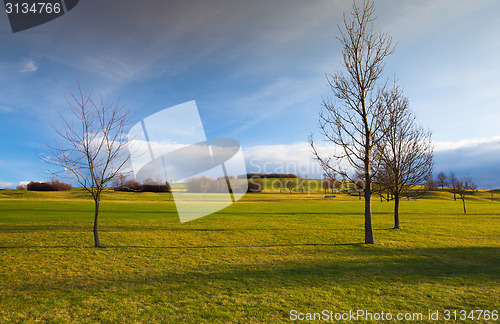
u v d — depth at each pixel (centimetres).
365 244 1895
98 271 1234
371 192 1994
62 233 2056
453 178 7506
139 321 761
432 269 1301
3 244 1695
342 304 888
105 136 1694
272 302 901
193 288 1030
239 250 1700
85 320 765
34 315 793
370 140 1989
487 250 1719
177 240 1981
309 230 2470
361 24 1962
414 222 3012
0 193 6412
